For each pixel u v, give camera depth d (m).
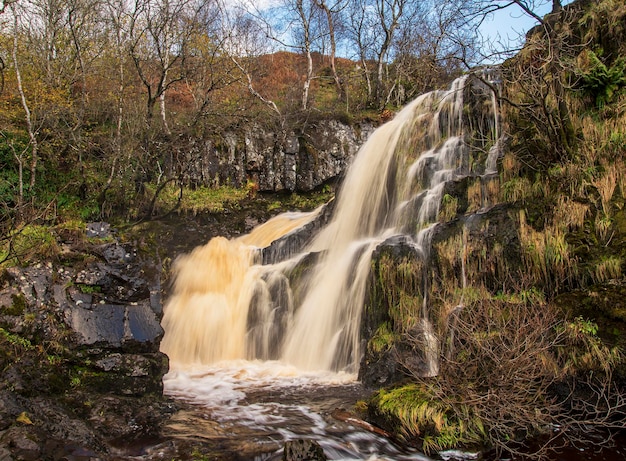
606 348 6.29
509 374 5.79
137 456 5.21
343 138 17.12
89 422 5.64
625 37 8.55
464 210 9.60
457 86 12.94
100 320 7.02
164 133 16.08
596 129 8.08
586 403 6.12
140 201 13.89
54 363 6.32
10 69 14.00
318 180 16.61
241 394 7.61
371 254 9.42
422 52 19.16
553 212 7.72
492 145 10.79
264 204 16.12
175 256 12.62
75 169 13.24
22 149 12.51
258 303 10.91
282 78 24.83
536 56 9.35
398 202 11.85
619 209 7.31
